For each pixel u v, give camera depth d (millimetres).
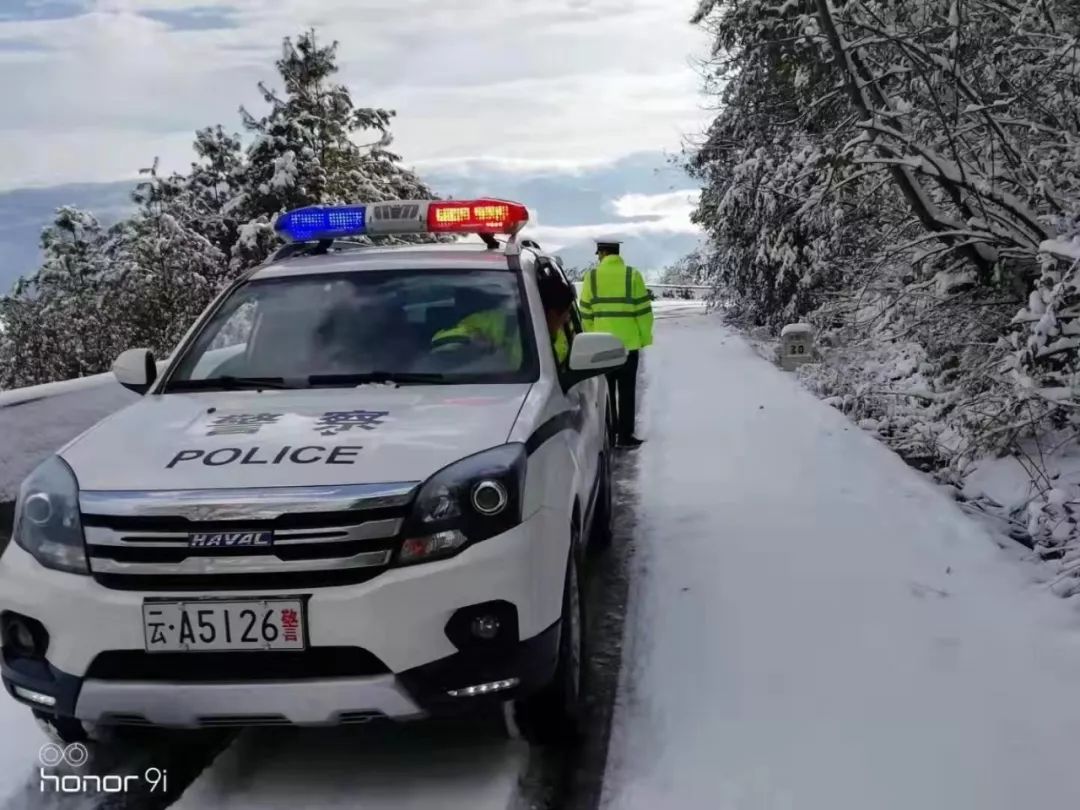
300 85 28938
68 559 3445
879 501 7449
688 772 3787
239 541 3326
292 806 3674
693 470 8750
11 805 3637
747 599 5535
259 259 24375
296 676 3344
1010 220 9195
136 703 3375
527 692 3561
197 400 4465
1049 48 8273
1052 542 6418
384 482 3443
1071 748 3900
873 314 12438
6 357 17406
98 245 28281
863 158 8992
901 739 3988
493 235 5574
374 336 4809
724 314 29375
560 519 3855
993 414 7879
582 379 4879
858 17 9102
